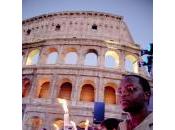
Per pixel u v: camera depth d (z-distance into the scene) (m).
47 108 29.83
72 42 32.81
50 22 34.62
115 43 31.31
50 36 33.97
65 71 31.77
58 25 34.28
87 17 33.47
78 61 31.97
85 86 31.31
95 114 25.02
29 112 30.12
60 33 33.69
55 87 31.22
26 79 33.09
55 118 29.42
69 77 31.45
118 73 30.64
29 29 35.72
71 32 33.31
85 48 32.47
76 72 31.48
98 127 24.58
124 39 31.31
